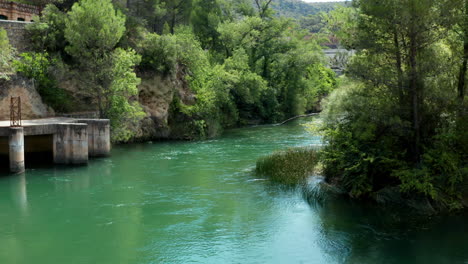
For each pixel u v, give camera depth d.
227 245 17.86
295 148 31.73
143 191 25.50
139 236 18.78
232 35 67.00
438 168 21.98
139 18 51.09
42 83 38.72
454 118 22.61
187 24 73.62
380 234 18.91
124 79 38.34
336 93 24.59
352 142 23.80
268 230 19.44
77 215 21.42
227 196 24.41
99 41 36.94
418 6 20.94
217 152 38.06
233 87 60.62
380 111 22.58
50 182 27.47
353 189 23.50
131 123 43.28
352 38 23.80
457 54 22.70
